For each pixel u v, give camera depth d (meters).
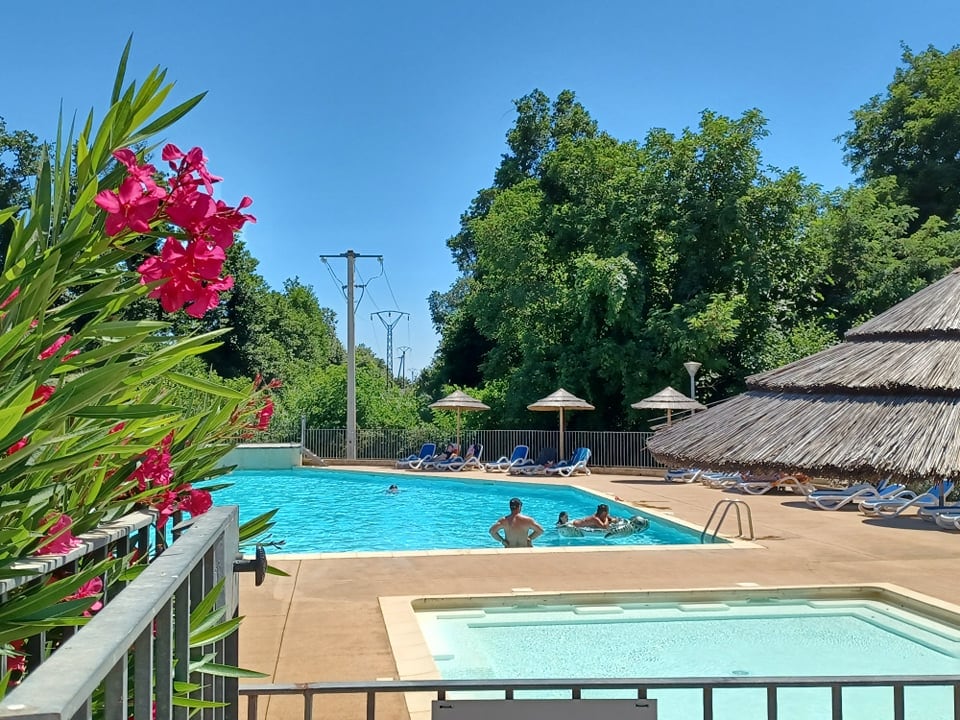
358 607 8.47
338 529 18.83
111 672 1.13
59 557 1.95
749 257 29.75
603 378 30.02
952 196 39.12
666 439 13.22
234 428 3.40
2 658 1.86
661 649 7.95
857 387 11.94
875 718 6.41
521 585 9.55
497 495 23.44
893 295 32.81
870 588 9.55
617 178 32.31
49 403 1.62
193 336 2.44
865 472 10.35
